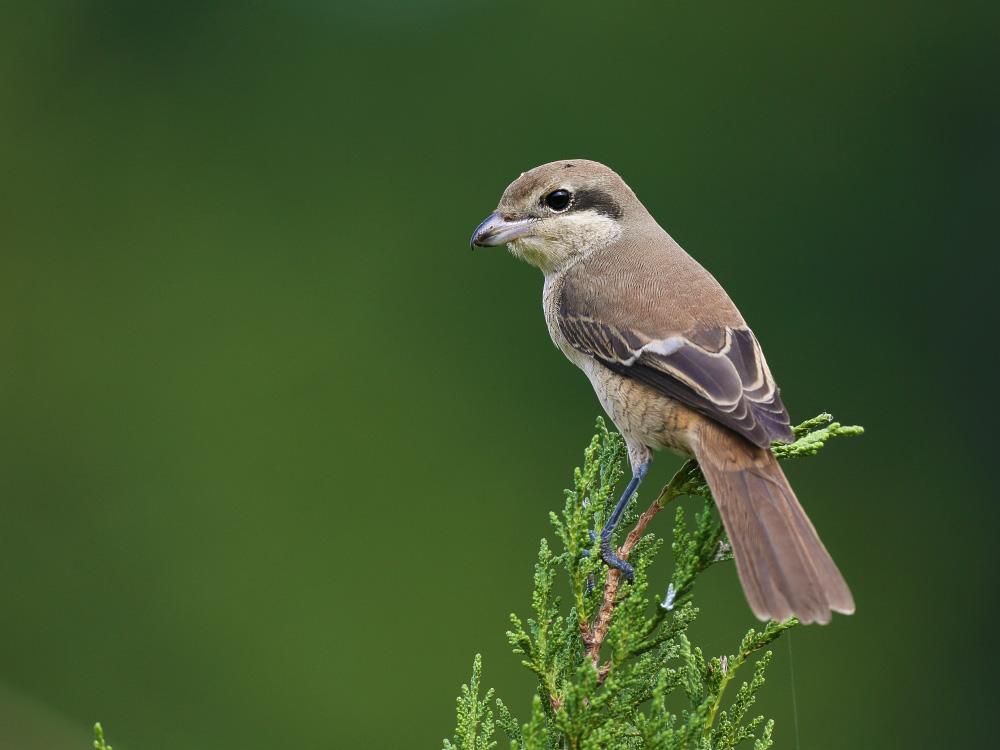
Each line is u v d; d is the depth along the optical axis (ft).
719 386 21.35
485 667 39.52
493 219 26.30
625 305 23.45
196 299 46.68
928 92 46.16
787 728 37.70
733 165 46.09
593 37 46.83
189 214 47.75
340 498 43.37
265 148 47.96
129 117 48.75
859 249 45.47
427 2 48.16
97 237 47.67
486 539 42.57
